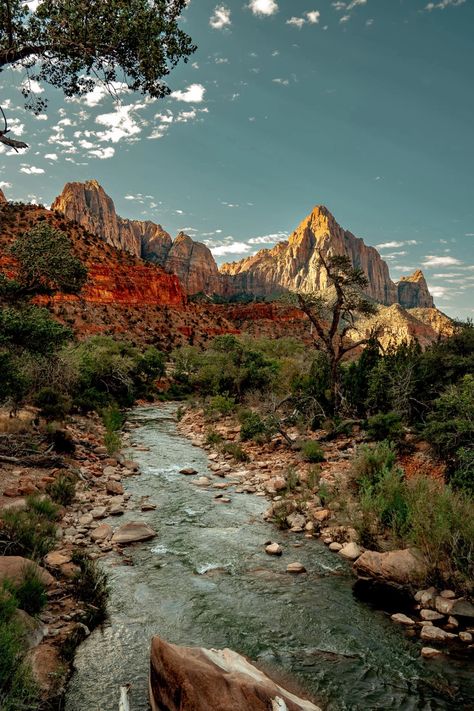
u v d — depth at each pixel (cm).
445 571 738
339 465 1442
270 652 584
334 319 2041
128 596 715
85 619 626
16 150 709
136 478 1468
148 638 602
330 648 595
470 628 639
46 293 1538
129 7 737
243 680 432
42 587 623
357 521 961
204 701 408
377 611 691
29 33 727
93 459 1574
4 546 745
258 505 1215
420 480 984
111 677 514
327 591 753
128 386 3712
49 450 1402
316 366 2512
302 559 881
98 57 755
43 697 468
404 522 888
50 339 1174
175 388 4797
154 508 1165
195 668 432
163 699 433
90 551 871
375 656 577
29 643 540
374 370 1856
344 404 1991
